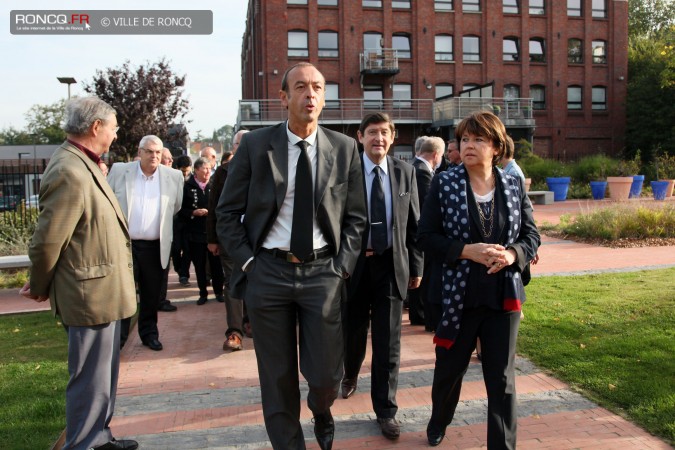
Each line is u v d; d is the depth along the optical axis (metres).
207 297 8.25
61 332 6.43
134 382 4.87
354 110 33.66
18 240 11.46
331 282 3.04
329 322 3.00
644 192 25.34
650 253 10.67
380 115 3.93
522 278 3.33
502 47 36.22
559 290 7.54
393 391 3.77
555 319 6.04
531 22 36.75
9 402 4.27
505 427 3.02
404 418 3.97
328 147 3.14
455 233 3.18
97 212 3.27
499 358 3.07
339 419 3.98
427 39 34.91
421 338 5.88
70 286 3.21
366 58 33.47
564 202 23.94
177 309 7.64
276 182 2.99
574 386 4.33
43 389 4.52
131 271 3.53
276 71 32.88
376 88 34.59
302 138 3.07
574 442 3.48
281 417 3.03
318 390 3.01
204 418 4.08
